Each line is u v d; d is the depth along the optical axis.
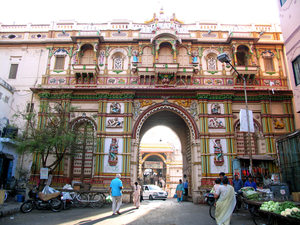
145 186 24.77
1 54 22.84
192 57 22.48
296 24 15.56
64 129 17.14
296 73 15.84
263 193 11.81
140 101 21.30
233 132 20.41
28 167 20.33
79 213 12.84
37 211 13.55
